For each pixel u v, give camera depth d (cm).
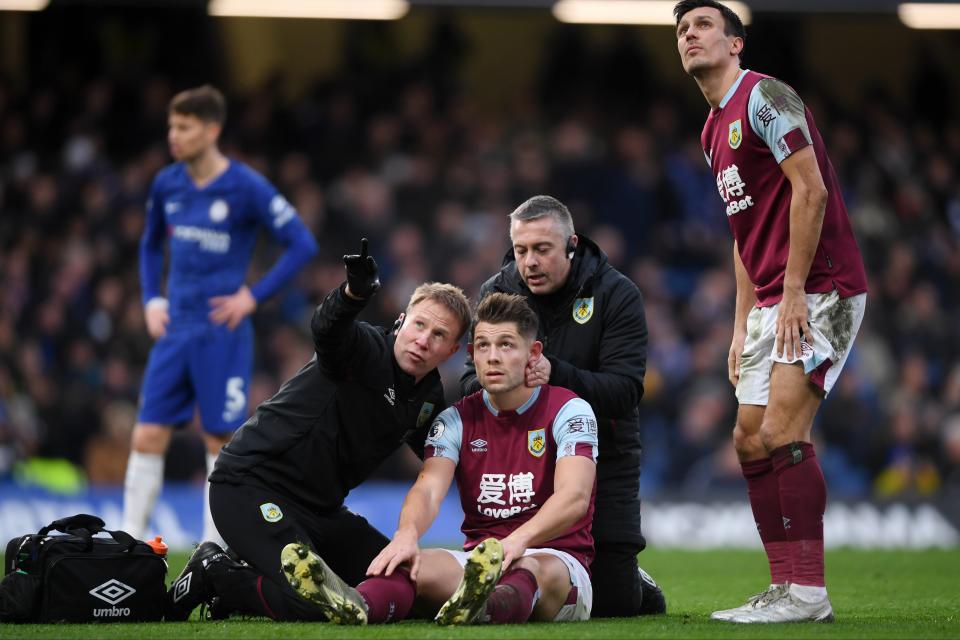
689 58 1864
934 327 5894
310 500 1764
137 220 5781
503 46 7156
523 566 1619
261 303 2883
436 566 1664
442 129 6638
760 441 1828
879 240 6303
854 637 1512
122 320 5291
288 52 6962
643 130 6781
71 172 5956
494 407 1770
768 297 1823
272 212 2906
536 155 6519
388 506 4272
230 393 2834
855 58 7300
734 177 1842
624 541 1892
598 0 5544
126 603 1714
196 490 4062
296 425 1745
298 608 1653
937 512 4416
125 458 4869
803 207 1728
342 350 1697
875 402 5478
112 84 6394
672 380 5338
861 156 6744
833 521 4381
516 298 1744
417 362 1730
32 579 1695
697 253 6275
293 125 6469
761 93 1783
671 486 5109
